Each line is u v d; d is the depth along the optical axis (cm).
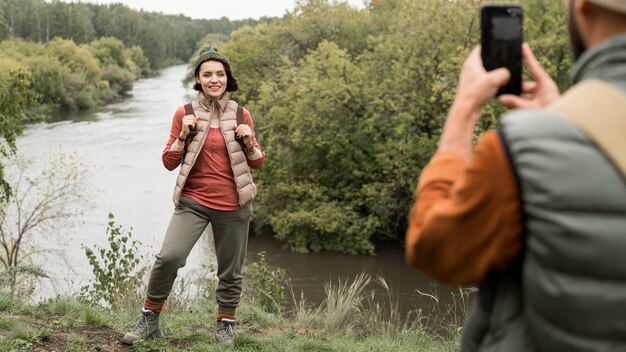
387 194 2739
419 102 2692
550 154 119
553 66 2397
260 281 959
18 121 1745
